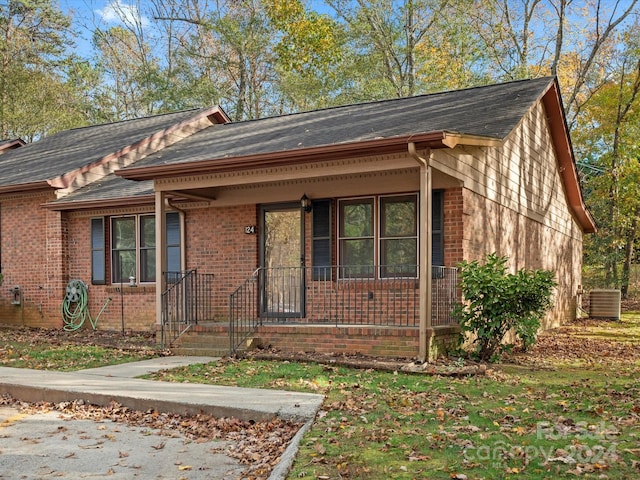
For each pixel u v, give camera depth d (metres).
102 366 9.18
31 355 10.22
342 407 6.22
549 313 15.84
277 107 31.91
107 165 15.59
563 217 17.92
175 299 12.47
